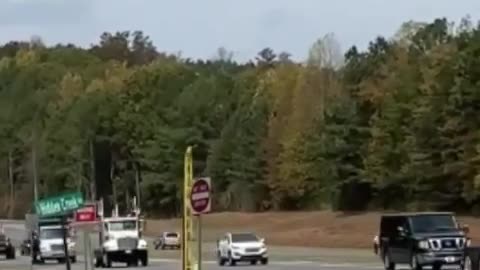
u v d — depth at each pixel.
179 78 153.25
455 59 89.75
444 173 90.62
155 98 148.88
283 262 57.56
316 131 116.25
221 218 121.19
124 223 57.25
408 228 39.66
